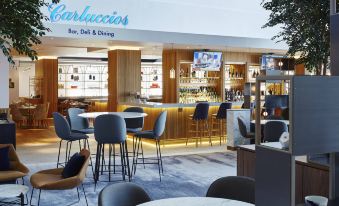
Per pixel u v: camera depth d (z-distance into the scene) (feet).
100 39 32.37
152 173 23.72
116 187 10.41
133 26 33.96
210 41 37.11
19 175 17.57
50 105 58.29
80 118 26.32
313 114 6.88
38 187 15.40
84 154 16.67
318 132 6.91
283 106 25.85
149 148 33.35
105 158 27.91
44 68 58.08
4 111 31.94
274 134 19.44
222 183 11.03
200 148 33.78
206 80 44.19
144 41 34.24
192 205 9.48
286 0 16.37
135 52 40.73
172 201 9.80
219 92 44.42
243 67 46.60
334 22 8.89
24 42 17.17
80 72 64.80
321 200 9.04
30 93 68.08
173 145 35.47
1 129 21.27
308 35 15.85
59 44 36.83
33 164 25.90
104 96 64.49
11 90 67.62
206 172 23.98
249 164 15.99
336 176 8.57
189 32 36.55
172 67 42.22
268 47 40.34
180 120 36.32
